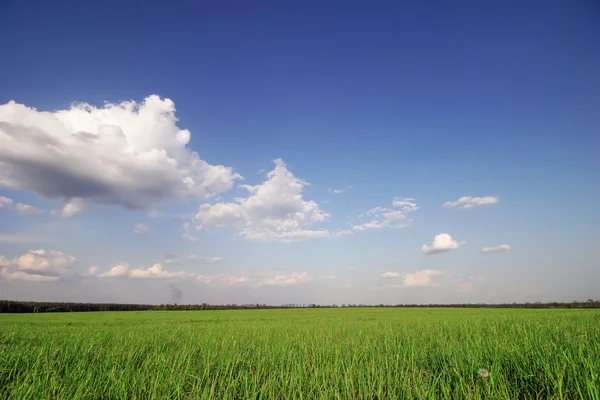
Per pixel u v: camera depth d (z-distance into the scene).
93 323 24.22
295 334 13.59
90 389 5.55
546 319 16.92
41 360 7.50
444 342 9.61
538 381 5.25
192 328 18.16
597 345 6.91
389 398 5.23
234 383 6.00
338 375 6.27
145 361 7.68
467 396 4.83
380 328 15.71
